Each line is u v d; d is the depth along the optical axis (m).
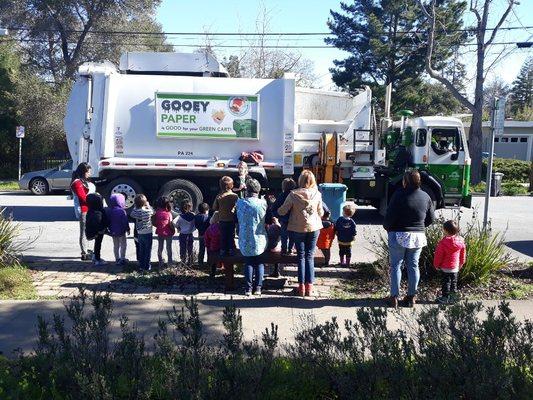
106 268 8.54
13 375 4.14
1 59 31.89
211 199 14.21
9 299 6.82
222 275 8.12
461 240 6.89
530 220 15.67
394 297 6.70
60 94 32.12
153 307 6.54
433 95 42.66
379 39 40.81
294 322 6.11
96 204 8.58
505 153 40.56
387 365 3.63
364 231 12.66
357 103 14.80
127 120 13.49
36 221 13.77
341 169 14.24
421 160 14.54
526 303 6.88
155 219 8.36
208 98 13.52
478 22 27.05
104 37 37.47
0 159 32.03
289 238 7.64
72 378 3.63
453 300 5.95
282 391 3.78
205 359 3.71
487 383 3.33
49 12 36.97
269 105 13.61
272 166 13.63
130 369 3.77
